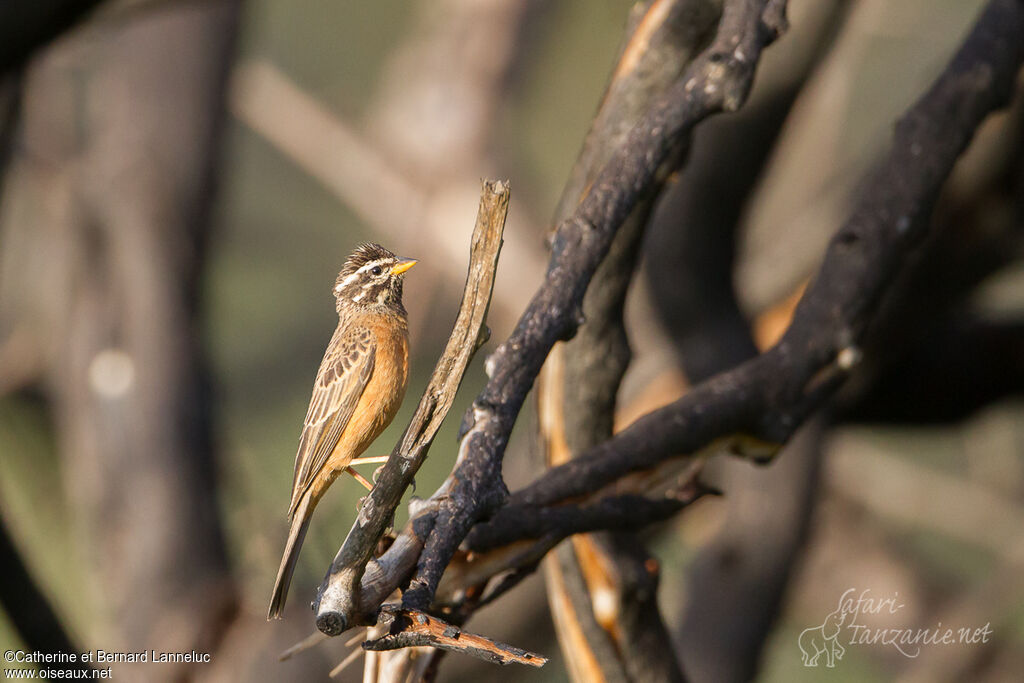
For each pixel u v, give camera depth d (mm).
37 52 6762
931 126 5328
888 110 14781
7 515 7926
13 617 7859
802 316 5059
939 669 14359
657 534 12219
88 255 11453
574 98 20719
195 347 11445
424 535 3492
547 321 3918
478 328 3430
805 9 8719
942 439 16328
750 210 10008
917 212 5191
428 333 17875
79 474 10867
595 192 4156
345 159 17922
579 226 4133
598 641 5844
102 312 11266
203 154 11992
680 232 9648
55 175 11812
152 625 9992
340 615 3279
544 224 17281
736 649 10688
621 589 5766
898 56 14953
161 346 11148
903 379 10773
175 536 10430
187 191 11820
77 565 12578
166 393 10961
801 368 4938
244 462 14695
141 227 11461
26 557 7980
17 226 12930
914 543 16094
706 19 5113
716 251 9742
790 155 12711
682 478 4965
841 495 15477
